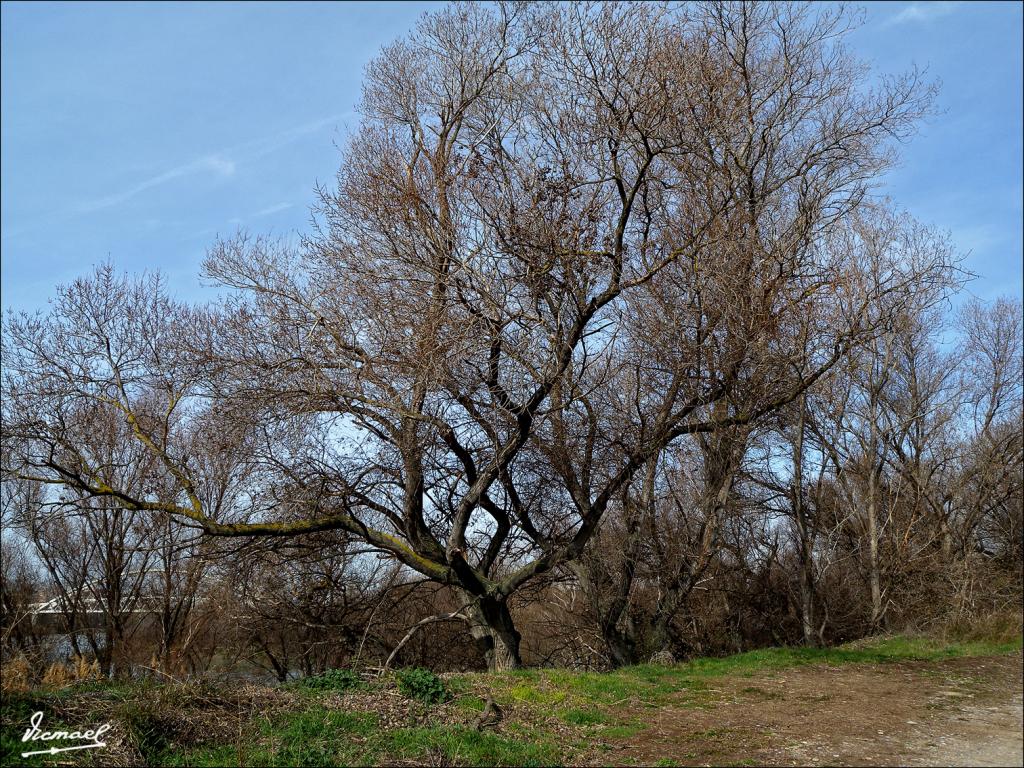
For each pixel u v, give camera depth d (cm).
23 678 952
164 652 2114
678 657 2077
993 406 2664
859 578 2434
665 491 2206
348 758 764
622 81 1552
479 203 1473
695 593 2172
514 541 1884
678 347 1589
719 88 1656
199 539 1559
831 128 1912
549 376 1438
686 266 1603
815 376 1599
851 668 1307
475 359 1448
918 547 2350
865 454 2447
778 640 2402
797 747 838
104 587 2331
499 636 1623
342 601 1942
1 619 2286
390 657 1608
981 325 2734
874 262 1797
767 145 1939
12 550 2527
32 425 1400
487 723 914
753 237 1603
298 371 1410
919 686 1140
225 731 823
